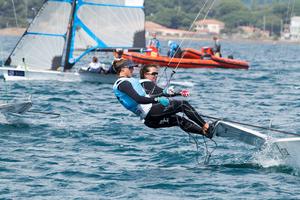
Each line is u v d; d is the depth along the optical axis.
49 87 77.06
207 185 34.22
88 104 63.62
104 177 35.50
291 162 37.34
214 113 60.28
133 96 36.34
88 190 33.12
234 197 32.31
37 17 85.94
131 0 93.56
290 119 57.66
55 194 32.44
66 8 87.06
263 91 83.19
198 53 120.44
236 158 40.22
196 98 72.19
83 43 89.94
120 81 36.78
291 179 35.53
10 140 44.28
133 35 94.50
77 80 84.25
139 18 94.56
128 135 46.97
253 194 32.81
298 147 36.44
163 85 85.00
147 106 36.66
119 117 55.16
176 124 37.28
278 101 71.81
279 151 37.38
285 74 116.81
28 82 81.75
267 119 57.31
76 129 48.69
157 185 34.09
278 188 33.88
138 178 35.41
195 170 37.34
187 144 44.28
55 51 86.38
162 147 43.28
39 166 37.50
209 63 119.56
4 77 80.75
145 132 48.16
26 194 32.34
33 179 34.91
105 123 51.75
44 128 48.72
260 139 36.94
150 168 37.72
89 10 90.00
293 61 178.00
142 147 43.22
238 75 108.62
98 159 39.62
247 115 59.62
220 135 37.38
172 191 33.16
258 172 36.91
